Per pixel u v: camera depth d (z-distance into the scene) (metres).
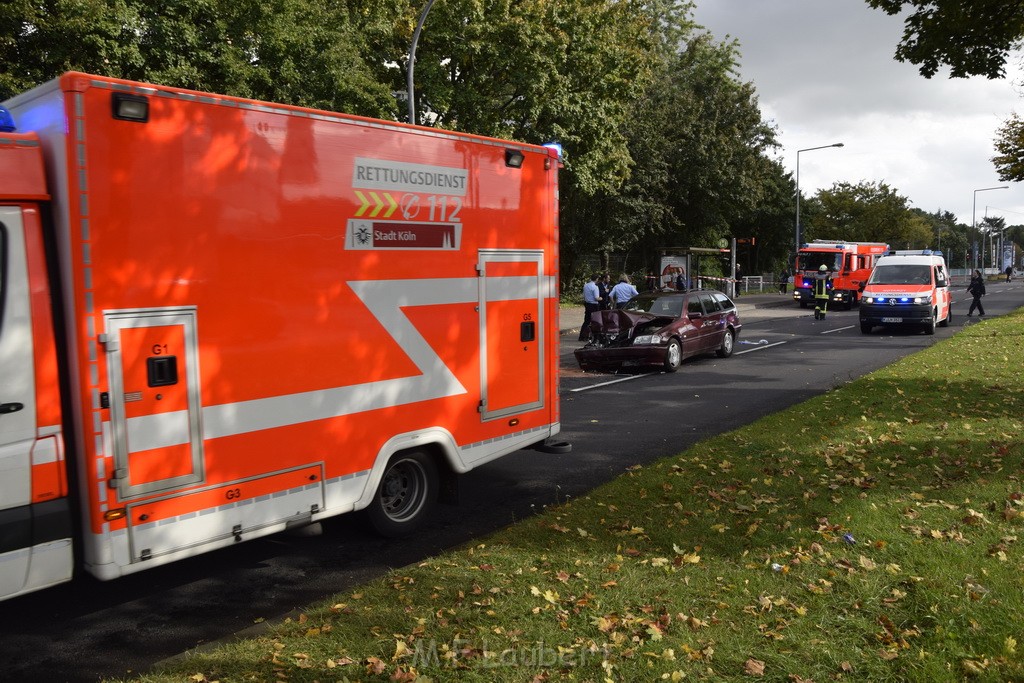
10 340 3.77
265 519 4.64
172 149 4.14
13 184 3.76
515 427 6.49
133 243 4.00
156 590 4.88
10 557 3.76
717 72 41.75
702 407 10.65
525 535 5.45
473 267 5.98
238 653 3.86
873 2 10.84
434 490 5.93
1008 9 10.02
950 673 3.36
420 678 3.45
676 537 5.29
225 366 4.40
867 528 5.19
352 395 5.11
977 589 4.15
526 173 6.46
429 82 20.33
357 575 5.08
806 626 3.89
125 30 13.95
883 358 15.62
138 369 4.04
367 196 5.13
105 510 3.92
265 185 4.57
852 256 34.53
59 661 3.99
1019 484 6.00
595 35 22.75
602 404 11.04
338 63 17.61
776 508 5.79
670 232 43.28
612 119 23.78
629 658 3.63
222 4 15.65
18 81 12.67
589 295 20.41
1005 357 13.72
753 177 43.44
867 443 7.67
